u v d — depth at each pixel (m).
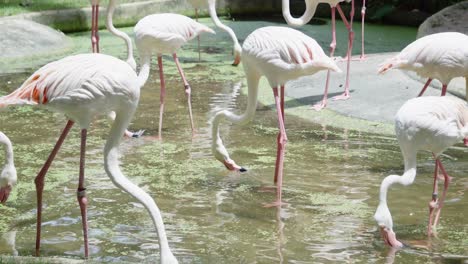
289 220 6.89
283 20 20.20
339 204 7.29
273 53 7.50
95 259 5.85
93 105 5.68
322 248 6.21
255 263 5.86
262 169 8.43
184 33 9.88
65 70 5.67
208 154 9.02
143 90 12.50
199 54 15.03
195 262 5.86
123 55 15.20
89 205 7.23
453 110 6.39
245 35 17.97
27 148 9.12
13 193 7.51
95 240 6.34
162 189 7.71
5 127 10.10
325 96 11.23
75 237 6.41
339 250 6.16
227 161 8.03
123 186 5.56
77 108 5.66
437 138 6.33
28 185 7.75
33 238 6.38
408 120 6.32
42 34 15.50
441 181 7.95
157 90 12.52
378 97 11.16
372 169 8.41
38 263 5.32
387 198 7.47
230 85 12.91
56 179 7.97
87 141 9.52
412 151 6.39
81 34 17.84
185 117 10.81
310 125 10.38
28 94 5.67
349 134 9.90
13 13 17.14
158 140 9.59
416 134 6.32
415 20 19.47
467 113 6.49
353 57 14.12
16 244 6.21
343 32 18.28
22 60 14.48
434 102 6.39
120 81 5.68
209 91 12.45
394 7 19.88
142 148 9.23
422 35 14.20
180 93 12.30
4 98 5.66
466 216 6.96
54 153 5.92
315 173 8.26
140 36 9.55
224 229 6.65
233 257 5.99
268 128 10.25
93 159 8.74
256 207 7.23
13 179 5.85
